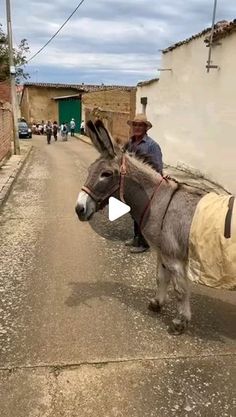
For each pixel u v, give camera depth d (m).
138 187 3.31
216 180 10.01
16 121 16.86
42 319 3.72
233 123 8.96
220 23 10.02
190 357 3.22
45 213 7.38
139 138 4.91
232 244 2.91
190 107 11.66
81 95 34.47
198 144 11.17
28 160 15.62
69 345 3.34
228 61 9.13
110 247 5.62
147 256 5.29
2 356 3.19
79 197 3.36
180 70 12.37
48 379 2.95
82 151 19.91
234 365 3.14
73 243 5.77
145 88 16.61
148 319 3.75
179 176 11.09
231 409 2.71
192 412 2.68
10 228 6.44
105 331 3.54
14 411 2.66
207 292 4.32
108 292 4.27
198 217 3.06
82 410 2.68
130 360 3.16
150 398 2.79
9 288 4.32
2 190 9.03
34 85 39.88
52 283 4.46
